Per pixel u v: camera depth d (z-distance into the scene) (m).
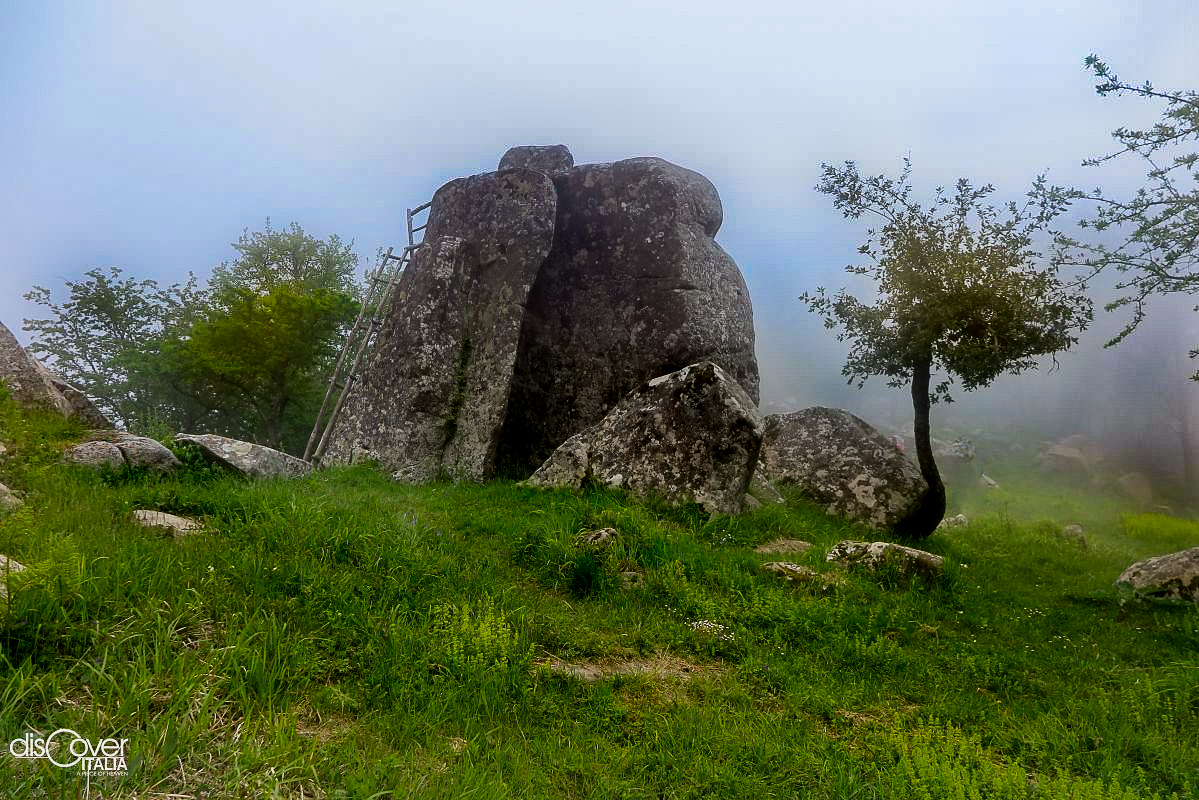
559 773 4.18
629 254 15.09
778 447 15.52
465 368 14.18
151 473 9.42
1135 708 5.96
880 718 5.65
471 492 11.65
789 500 14.37
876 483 14.31
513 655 5.42
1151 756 5.12
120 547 5.37
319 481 11.30
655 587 7.84
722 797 4.14
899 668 6.79
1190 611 9.26
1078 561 14.37
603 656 6.16
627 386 14.62
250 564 5.57
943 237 14.09
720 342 14.69
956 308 13.60
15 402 10.36
